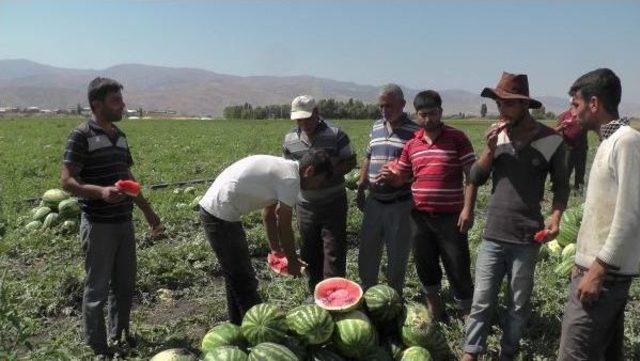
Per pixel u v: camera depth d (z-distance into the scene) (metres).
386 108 7.48
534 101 5.84
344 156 7.91
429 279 7.41
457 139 6.95
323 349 5.96
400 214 7.52
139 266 9.43
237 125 64.75
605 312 4.78
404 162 7.29
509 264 6.22
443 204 6.93
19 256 10.62
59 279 8.82
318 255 8.27
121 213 6.49
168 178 20.19
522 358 6.57
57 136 40.75
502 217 6.14
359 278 8.89
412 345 6.25
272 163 6.38
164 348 7.04
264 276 9.74
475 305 6.33
